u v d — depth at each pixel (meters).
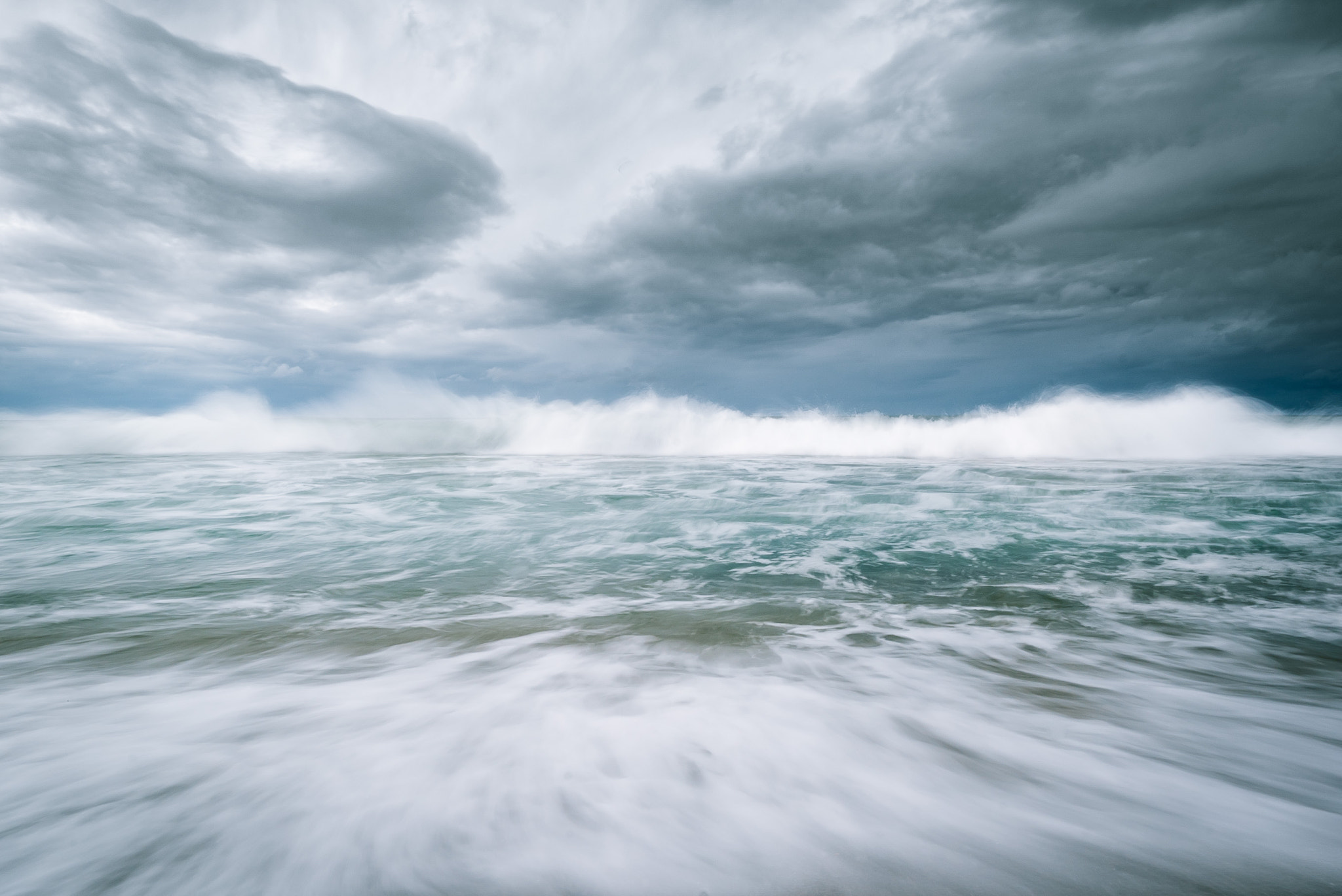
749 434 15.88
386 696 2.13
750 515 6.33
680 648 2.66
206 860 1.21
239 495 7.68
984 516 6.24
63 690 2.18
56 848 1.25
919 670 2.41
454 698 2.10
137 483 8.88
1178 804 1.45
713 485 8.72
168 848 1.25
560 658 2.53
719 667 2.44
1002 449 14.45
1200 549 4.80
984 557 4.57
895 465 11.62
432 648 2.66
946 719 1.94
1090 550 4.79
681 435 15.96
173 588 3.72
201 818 1.37
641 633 2.89
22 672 2.37
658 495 7.75
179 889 1.13
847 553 4.71
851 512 6.47
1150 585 3.80
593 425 16.42
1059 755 1.71
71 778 1.55
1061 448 14.15
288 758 1.66
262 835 1.30
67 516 6.18
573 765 1.62
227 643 2.73
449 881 1.15
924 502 7.13
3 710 2.00
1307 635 2.87
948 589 3.75
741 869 1.19
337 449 16.75
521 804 1.42
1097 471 10.32
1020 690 2.21
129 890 1.12
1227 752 1.73
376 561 4.48
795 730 1.85
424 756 1.67
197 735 1.81
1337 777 1.59
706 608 3.34
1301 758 1.71
